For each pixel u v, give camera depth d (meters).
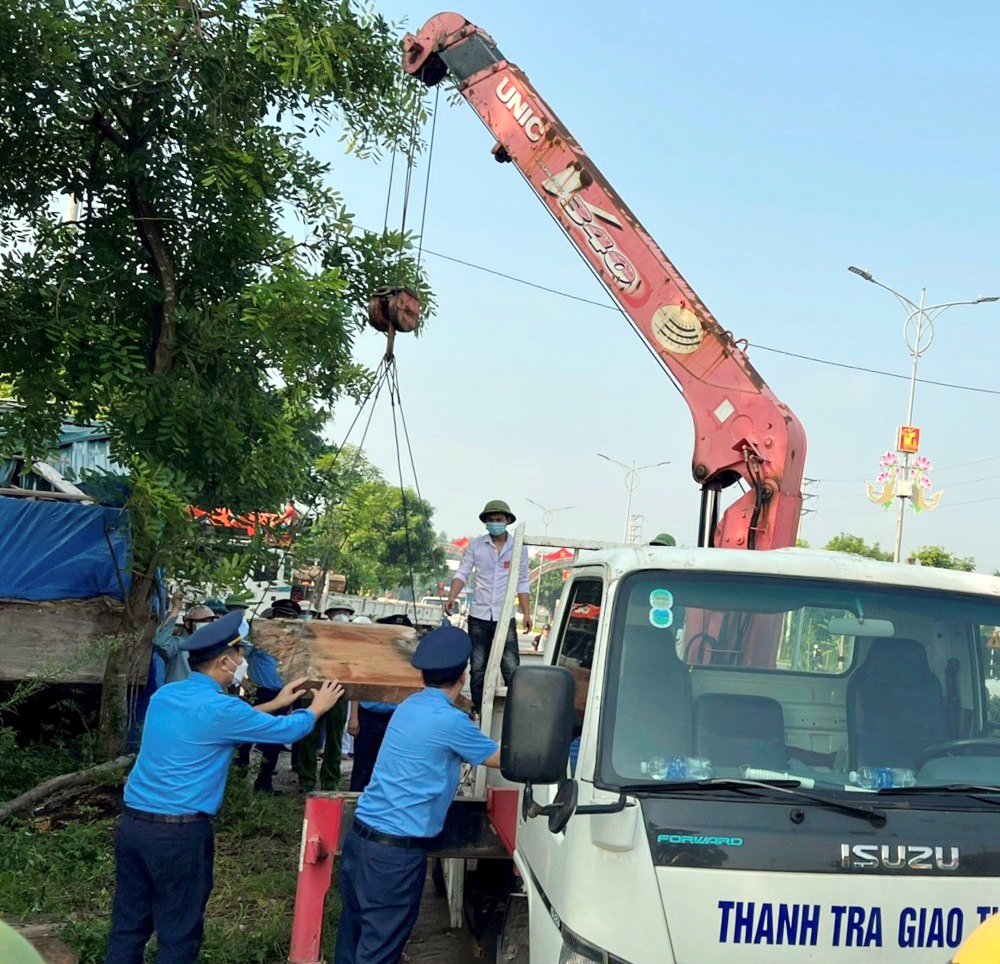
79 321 8.75
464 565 7.64
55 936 5.66
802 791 3.31
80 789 8.20
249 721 4.64
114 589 9.70
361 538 30.84
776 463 7.09
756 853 3.17
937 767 3.56
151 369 9.74
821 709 3.66
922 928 3.18
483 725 5.38
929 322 31.00
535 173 8.16
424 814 4.51
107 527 9.41
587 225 7.97
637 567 3.77
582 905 3.27
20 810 7.72
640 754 3.44
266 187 9.41
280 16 8.87
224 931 6.03
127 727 9.46
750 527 7.06
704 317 7.51
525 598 7.20
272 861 7.58
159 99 9.18
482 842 4.98
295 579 12.54
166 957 4.57
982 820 3.34
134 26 8.80
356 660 5.45
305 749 10.36
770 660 3.70
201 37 8.95
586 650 4.14
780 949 3.13
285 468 9.30
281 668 5.49
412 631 6.47
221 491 9.55
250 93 9.54
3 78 8.51
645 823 3.22
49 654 9.34
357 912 4.61
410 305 8.26
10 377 9.02
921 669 3.76
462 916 6.43
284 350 8.84
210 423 9.12
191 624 9.79
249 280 10.11
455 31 8.60
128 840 4.55
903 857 3.21
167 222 9.70
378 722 9.04
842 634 3.77
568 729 3.27
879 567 3.98
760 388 7.31
